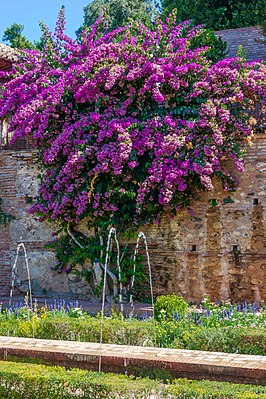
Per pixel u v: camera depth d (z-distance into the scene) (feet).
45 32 45.60
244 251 36.99
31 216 43.50
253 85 37.01
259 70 37.93
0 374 19.44
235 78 37.19
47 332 27.30
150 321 28.50
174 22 41.60
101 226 39.68
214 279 37.63
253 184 36.99
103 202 38.91
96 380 18.40
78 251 40.93
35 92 43.93
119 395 17.85
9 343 24.08
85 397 18.22
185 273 38.34
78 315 30.14
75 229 41.42
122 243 40.01
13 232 44.16
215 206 37.78
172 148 36.24
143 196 36.86
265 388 17.29
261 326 27.17
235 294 37.11
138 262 39.60
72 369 20.34
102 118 39.01
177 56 38.86
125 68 38.99
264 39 50.60
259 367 19.35
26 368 19.92
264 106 37.17
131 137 37.58
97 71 39.29
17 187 44.11
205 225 37.96
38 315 31.09
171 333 25.52
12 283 43.80
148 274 39.34
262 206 36.70
